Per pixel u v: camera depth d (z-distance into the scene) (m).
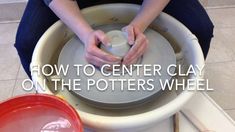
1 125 0.48
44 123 0.49
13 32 1.87
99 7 0.81
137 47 0.60
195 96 0.68
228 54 1.62
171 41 0.77
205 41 0.89
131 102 0.58
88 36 0.65
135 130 0.54
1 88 1.50
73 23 0.70
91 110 0.62
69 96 0.65
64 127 0.48
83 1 0.92
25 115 0.50
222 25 1.84
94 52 0.60
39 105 0.50
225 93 1.41
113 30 0.68
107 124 0.51
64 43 0.78
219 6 1.98
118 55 0.60
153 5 0.72
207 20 0.87
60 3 0.73
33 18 0.85
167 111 0.53
